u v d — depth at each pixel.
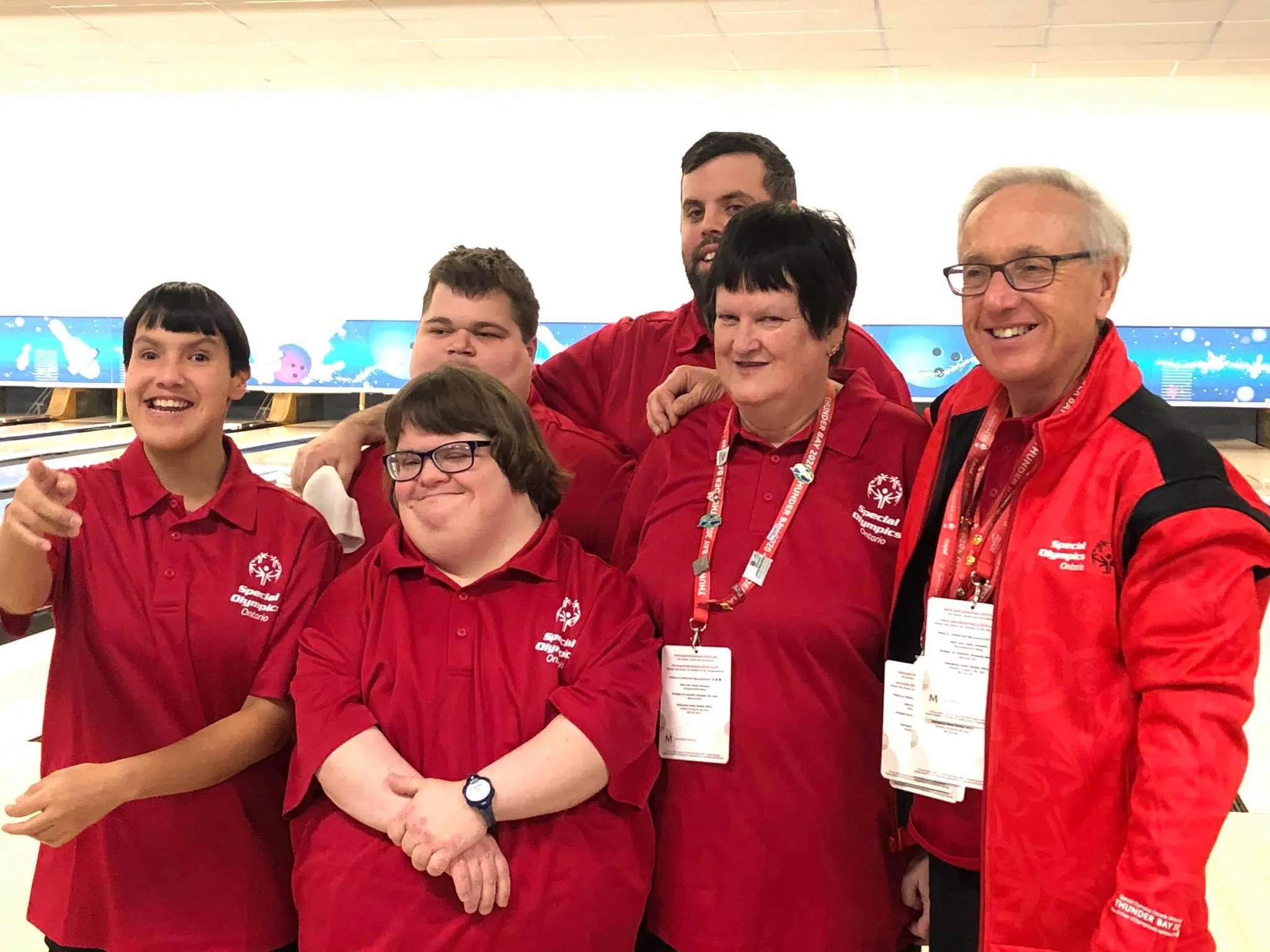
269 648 1.15
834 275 1.11
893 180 5.69
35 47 4.84
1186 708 0.86
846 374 1.34
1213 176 5.44
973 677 1.00
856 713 1.12
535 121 5.96
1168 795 0.85
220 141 6.31
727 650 1.12
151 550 1.14
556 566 1.12
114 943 1.12
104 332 6.45
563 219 6.07
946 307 5.73
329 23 4.44
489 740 1.04
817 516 1.15
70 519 1.02
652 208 5.97
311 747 1.03
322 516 1.26
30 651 3.35
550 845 1.02
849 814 1.11
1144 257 5.58
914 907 1.16
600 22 4.32
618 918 1.05
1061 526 0.95
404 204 6.22
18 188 6.55
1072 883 0.93
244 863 1.15
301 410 7.67
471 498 1.08
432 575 1.10
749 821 1.10
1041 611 0.94
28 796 1.01
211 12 4.32
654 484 1.30
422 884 0.99
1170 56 4.50
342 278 6.37
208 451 1.18
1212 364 5.36
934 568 1.06
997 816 0.96
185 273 6.52
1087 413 0.96
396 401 1.12
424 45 4.71
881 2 3.97
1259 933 1.94
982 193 1.01
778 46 4.55
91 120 6.37
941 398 1.25
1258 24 4.09
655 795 1.16
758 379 1.12
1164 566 0.88
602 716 1.02
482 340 1.39
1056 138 5.54
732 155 1.59
